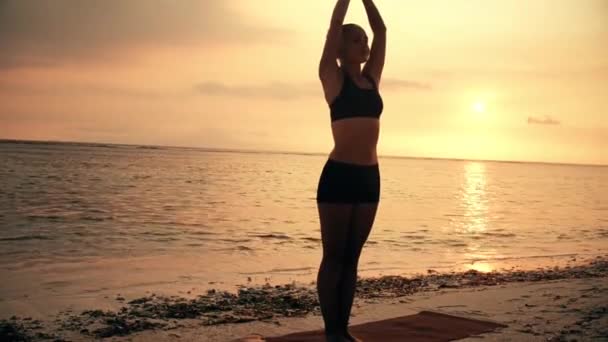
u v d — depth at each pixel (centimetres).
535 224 2127
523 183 7050
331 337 348
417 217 2219
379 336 432
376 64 355
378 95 339
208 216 1897
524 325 483
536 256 1309
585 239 1700
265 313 585
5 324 555
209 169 6312
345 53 336
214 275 921
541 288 727
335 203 325
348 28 338
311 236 1506
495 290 712
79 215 1755
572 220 2345
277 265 1042
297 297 688
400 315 527
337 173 324
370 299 647
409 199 3297
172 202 2334
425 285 802
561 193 4862
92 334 510
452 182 6350
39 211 1805
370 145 330
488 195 4119
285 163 11156
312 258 1141
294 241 1407
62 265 979
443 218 2212
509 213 2600
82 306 666
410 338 427
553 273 971
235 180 4422
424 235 1658
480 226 1972
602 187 6450
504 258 1263
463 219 2200
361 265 1091
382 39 362
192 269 975
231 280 878
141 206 2111
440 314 526
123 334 505
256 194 3041
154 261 1052
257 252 1212
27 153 7881
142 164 6444
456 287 775
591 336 444
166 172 4969
